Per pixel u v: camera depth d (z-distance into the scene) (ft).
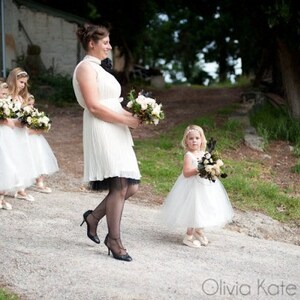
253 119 48.14
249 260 19.57
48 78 65.57
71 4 80.59
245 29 53.98
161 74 98.58
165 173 32.30
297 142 41.34
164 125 47.73
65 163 33.99
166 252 19.54
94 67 17.61
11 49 66.95
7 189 22.71
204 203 20.27
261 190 30.37
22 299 15.12
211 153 19.98
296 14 42.63
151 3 79.71
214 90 84.94
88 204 25.62
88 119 17.70
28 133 25.76
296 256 20.84
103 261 17.88
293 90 48.06
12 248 18.67
